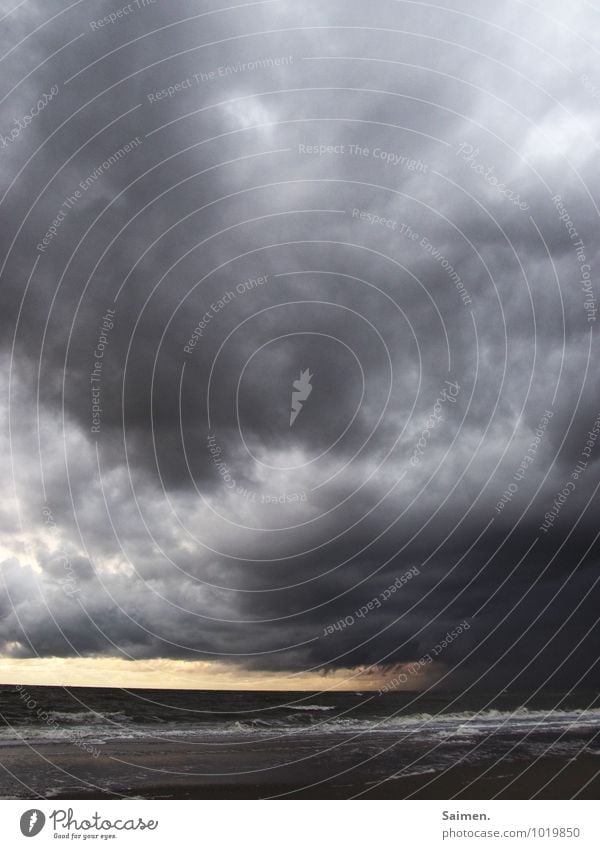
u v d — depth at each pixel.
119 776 18.25
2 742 24.14
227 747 23.39
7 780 17.41
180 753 21.98
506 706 37.91
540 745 24.23
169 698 37.12
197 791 16.75
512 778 18.69
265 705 37.69
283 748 23.23
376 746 23.80
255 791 16.91
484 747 23.69
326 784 17.81
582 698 39.53
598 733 27.56
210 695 38.66
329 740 25.19
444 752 22.61
